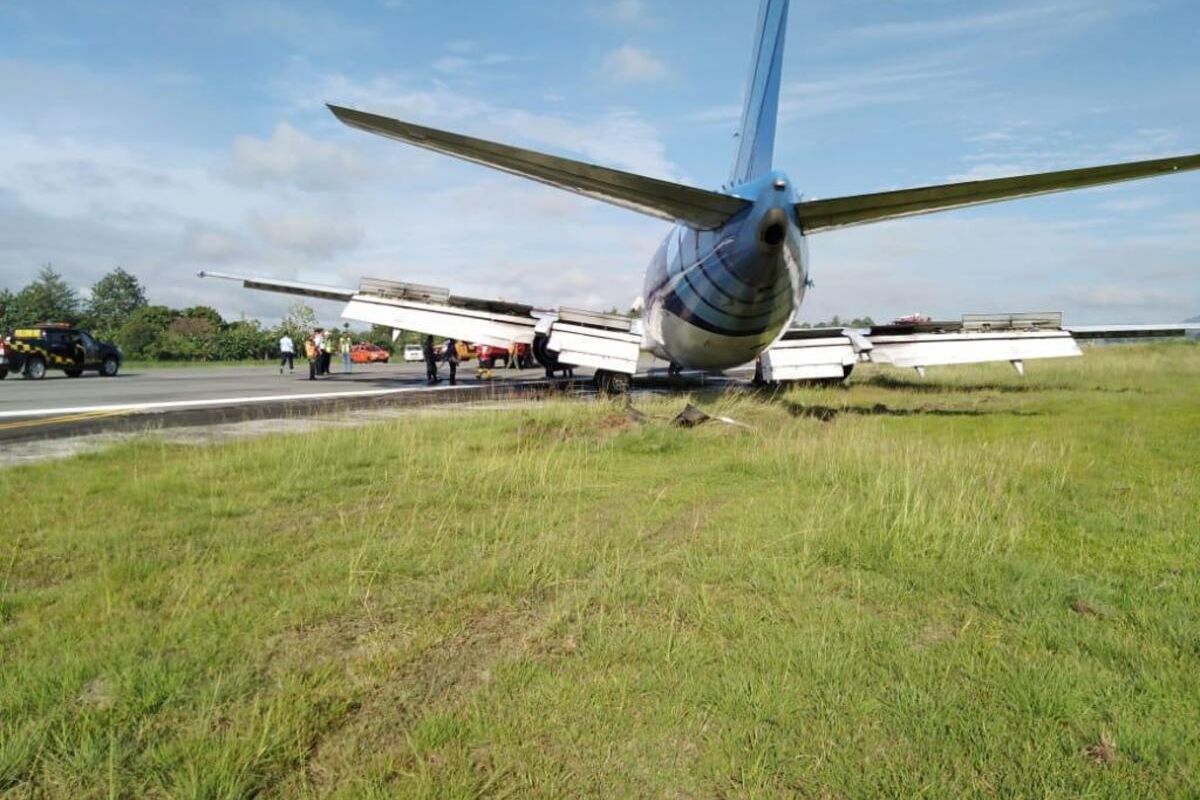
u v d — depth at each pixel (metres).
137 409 14.93
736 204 12.58
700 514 5.82
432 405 15.82
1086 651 3.15
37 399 17.97
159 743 2.43
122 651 3.11
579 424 11.01
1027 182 9.73
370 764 2.32
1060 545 4.80
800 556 4.50
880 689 2.79
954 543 4.66
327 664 3.04
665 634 3.32
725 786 2.20
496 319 17.81
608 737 2.47
